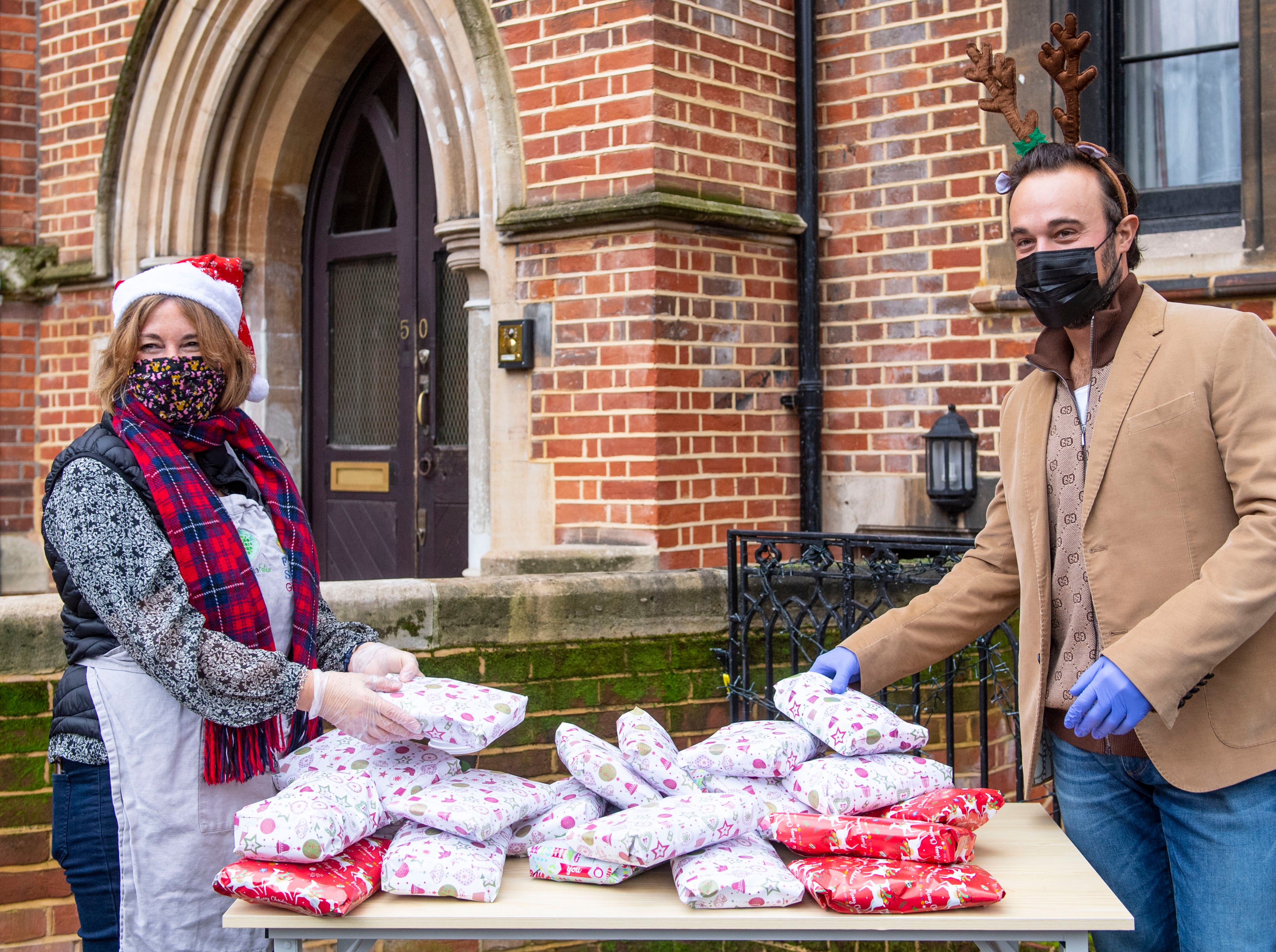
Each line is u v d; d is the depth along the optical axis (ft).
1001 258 13.11
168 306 6.45
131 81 17.22
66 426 18.60
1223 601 5.43
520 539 13.51
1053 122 12.98
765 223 13.46
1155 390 6.04
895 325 13.85
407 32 14.56
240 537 6.56
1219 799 5.99
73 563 6.03
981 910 5.59
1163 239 12.66
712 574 11.47
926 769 6.44
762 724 7.25
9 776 8.97
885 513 13.92
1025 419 6.75
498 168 13.46
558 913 5.63
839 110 14.21
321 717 6.42
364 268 17.99
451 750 6.31
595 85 12.79
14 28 18.61
